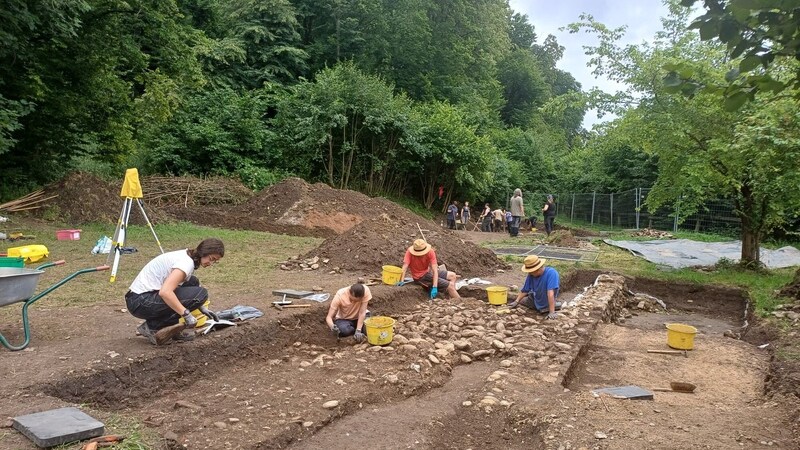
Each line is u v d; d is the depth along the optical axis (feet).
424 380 18.19
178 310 17.07
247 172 74.08
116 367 15.96
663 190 41.75
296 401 15.76
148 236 42.55
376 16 111.65
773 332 25.25
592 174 109.50
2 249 33.09
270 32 103.40
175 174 73.87
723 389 19.21
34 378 14.60
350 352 20.74
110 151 60.03
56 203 44.88
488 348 21.77
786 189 33.81
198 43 60.13
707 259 48.32
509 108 172.96
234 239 45.19
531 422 15.12
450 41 124.47
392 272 29.14
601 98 40.91
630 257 48.52
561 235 58.18
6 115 41.96
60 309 21.89
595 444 13.53
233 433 13.43
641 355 23.04
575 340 22.97
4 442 11.16
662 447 13.47
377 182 88.84
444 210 98.12
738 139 32.86
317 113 79.10
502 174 109.91
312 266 33.81
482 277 36.06
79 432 11.48
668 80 10.19
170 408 15.16
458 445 14.44
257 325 20.53
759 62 9.17
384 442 13.87
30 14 40.65
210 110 77.71
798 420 15.38
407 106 92.07
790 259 47.78
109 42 51.93
